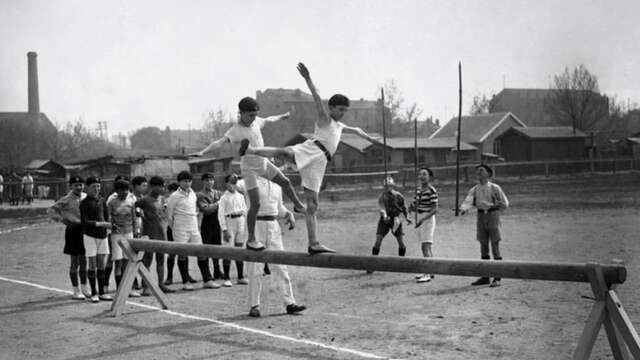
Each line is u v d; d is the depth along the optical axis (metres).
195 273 14.08
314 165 7.07
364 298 10.34
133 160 48.78
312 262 7.32
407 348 7.20
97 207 10.83
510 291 10.41
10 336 8.36
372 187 45.34
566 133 61.97
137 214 11.41
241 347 7.51
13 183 36.47
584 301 9.41
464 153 66.56
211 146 7.82
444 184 47.53
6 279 13.53
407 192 39.12
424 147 62.28
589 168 55.28
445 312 8.99
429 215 11.78
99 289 10.96
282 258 7.53
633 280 10.67
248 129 7.88
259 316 9.23
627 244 15.29
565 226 19.89
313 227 7.25
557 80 57.72
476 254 14.68
